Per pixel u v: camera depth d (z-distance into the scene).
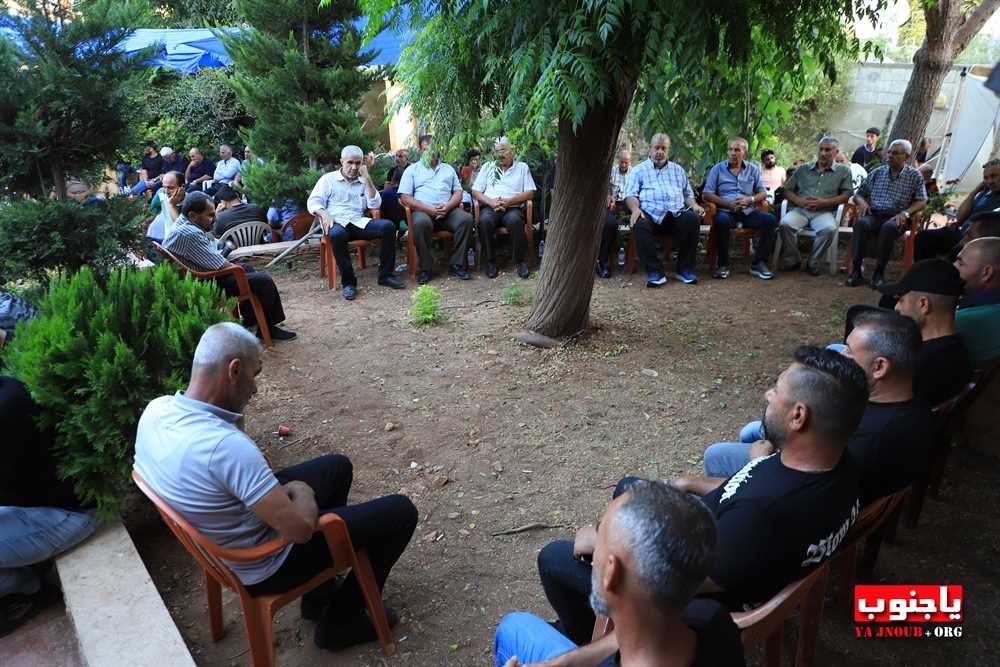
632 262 7.96
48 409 2.92
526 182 7.83
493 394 4.81
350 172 7.18
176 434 2.15
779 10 4.02
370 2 4.03
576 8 3.50
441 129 5.09
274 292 5.73
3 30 4.58
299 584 2.33
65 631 2.80
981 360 3.29
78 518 2.98
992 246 3.38
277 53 9.40
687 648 1.28
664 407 4.61
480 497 3.63
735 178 7.81
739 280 7.68
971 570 3.01
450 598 2.91
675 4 3.39
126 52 5.00
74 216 4.70
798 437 1.89
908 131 8.98
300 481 2.58
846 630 2.70
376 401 4.73
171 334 3.23
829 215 7.74
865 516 2.28
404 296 7.15
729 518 1.88
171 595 2.95
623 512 1.27
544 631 1.85
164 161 13.20
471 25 4.11
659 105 5.15
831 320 6.28
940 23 8.23
